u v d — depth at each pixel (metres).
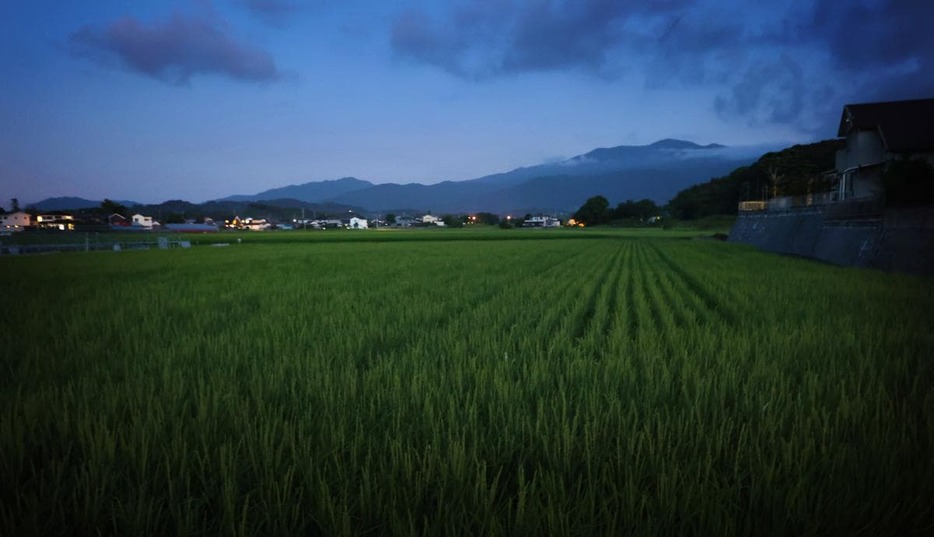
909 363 5.72
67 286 15.41
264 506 2.92
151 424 3.89
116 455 3.54
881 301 10.75
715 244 47.94
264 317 9.47
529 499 3.02
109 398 4.57
